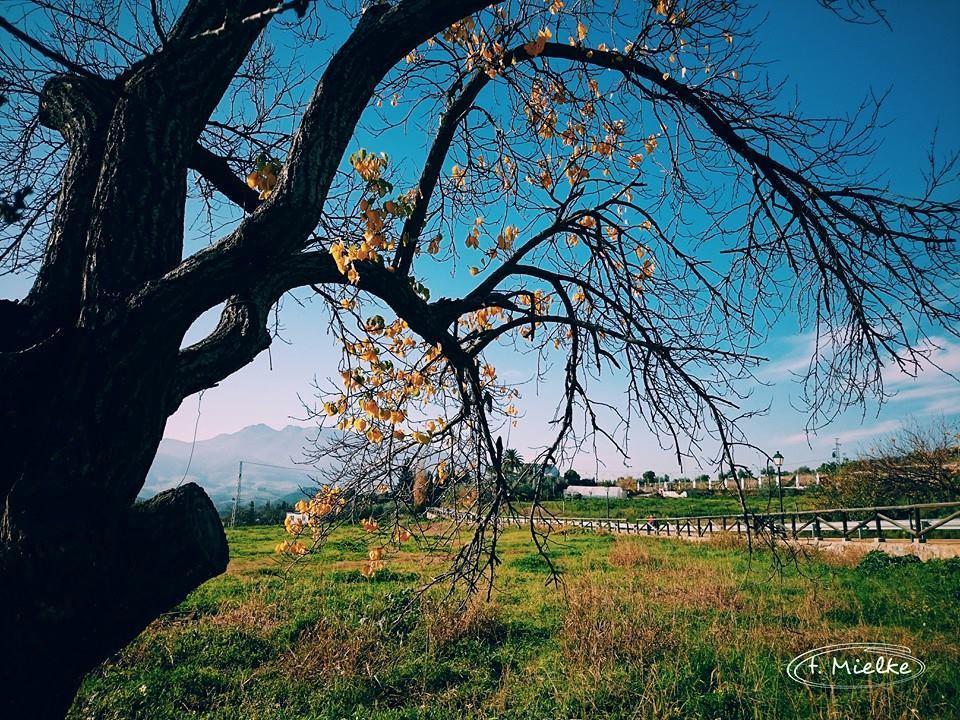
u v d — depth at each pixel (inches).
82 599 70.2
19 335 79.0
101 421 72.4
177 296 76.9
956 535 595.2
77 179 87.4
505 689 252.2
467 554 135.7
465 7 98.2
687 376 118.1
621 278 151.4
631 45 137.4
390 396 140.8
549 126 150.3
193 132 93.0
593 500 1989.4
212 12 95.0
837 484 880.9
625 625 302.7
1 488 72.6
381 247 95.7
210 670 285.0
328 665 281.0
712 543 823.7
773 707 206.7
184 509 78.5
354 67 93.1
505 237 141.9
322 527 134.6
